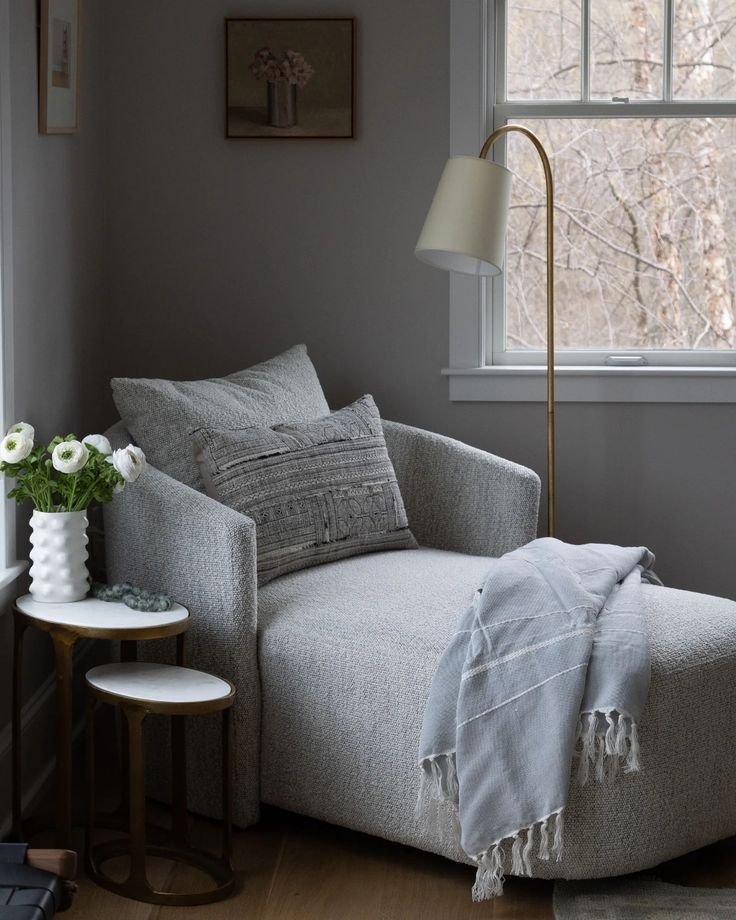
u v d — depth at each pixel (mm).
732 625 2584
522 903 2471
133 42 3732
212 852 2699
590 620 2416
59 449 2582
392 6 3693
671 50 3750
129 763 2645
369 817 2605
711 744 2496
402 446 3449
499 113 3797
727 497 3797
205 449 2949
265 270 3811
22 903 1808
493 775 2354
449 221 3188
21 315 2895
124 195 3783
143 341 3838
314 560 3027
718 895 2471
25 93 2914
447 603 2711
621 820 2391
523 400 3793
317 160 3766
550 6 3762
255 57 3707
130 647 2857
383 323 3814
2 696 2752
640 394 3760
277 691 2709
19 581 2838
